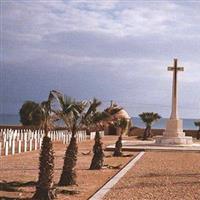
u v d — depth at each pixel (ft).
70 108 50.65
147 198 44.37
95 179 59.16
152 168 73.10
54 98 47.98
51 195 42.60
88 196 45.85
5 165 72.90
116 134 215.51
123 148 118.62
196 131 214.28
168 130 142.31
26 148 104.58
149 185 53.31
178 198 44.78
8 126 162.40
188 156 102.42
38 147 112.16
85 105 53.52
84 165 77.61
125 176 61.77
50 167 42.39
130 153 110.11
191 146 134.10
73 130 53.01
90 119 54.44
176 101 143.64
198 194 47.47
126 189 49.90
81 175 63.16
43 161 42.27
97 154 71.67
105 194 46.26
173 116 142.82
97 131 71.97
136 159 90.84
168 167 75.15
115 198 43.93
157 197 45.06
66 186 51.83
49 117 45.50
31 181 53.11
